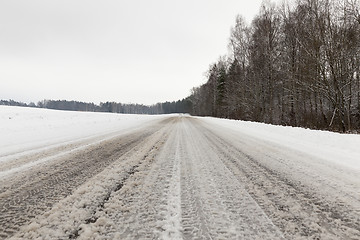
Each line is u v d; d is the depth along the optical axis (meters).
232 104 31.17
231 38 27.70
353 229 1.91
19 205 2.32
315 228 1.92
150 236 1.76
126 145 6.29
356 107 15.61
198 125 14.77
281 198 2.55
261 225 1.95
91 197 2.52
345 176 3.41
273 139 7.71
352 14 12.17
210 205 2.35
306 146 6.22
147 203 2.38
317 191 2.78
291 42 19.02
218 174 3.47
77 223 1.95
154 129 11.52
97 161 4.31
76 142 6.83
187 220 2.03
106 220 2.00
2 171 3.60
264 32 21.30
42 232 1.81
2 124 12.62
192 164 4.09
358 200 2.53
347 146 5.97
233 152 5.29
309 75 15.70
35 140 7.26
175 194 2.63
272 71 20.52
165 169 3.73
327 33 12.91
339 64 13.16
